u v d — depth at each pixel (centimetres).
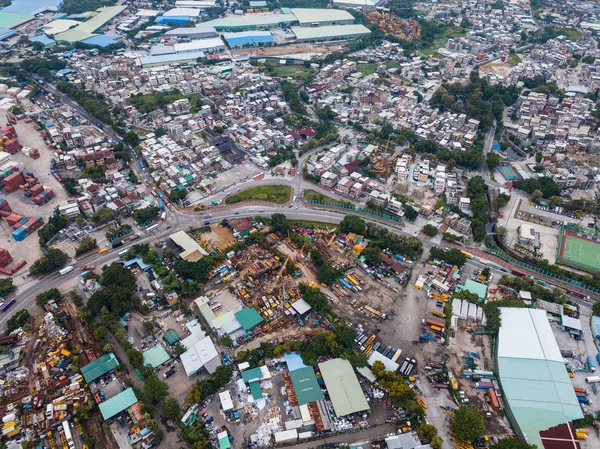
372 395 18775
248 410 18112
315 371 19712
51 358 19950
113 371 19500
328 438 17262
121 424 17525
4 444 16688
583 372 19950
